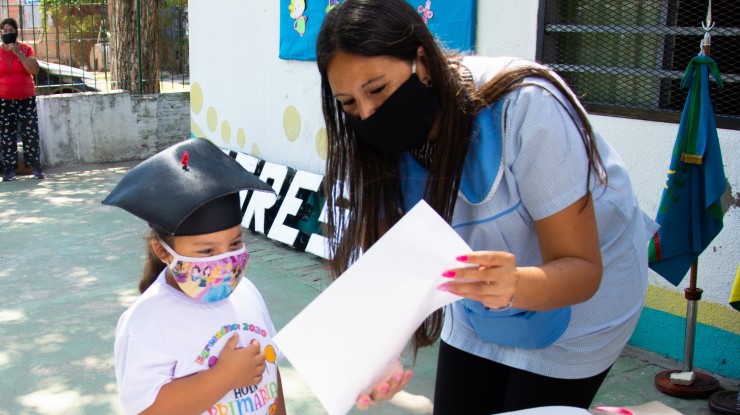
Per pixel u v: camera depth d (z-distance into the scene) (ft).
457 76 5.62
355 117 5.59
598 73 13.66
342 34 5.13
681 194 11.14
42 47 41.98
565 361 6.58
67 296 16.87
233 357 6.34
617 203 6.26
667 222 11.23
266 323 7.19
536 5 13.98
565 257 5.46
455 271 4.84
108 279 18.01
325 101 5.98
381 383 5.33
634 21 13.15
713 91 12.36
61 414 11.84
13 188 28.04
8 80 28.27
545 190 5.50
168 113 34.45
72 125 32.32
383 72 5.21
